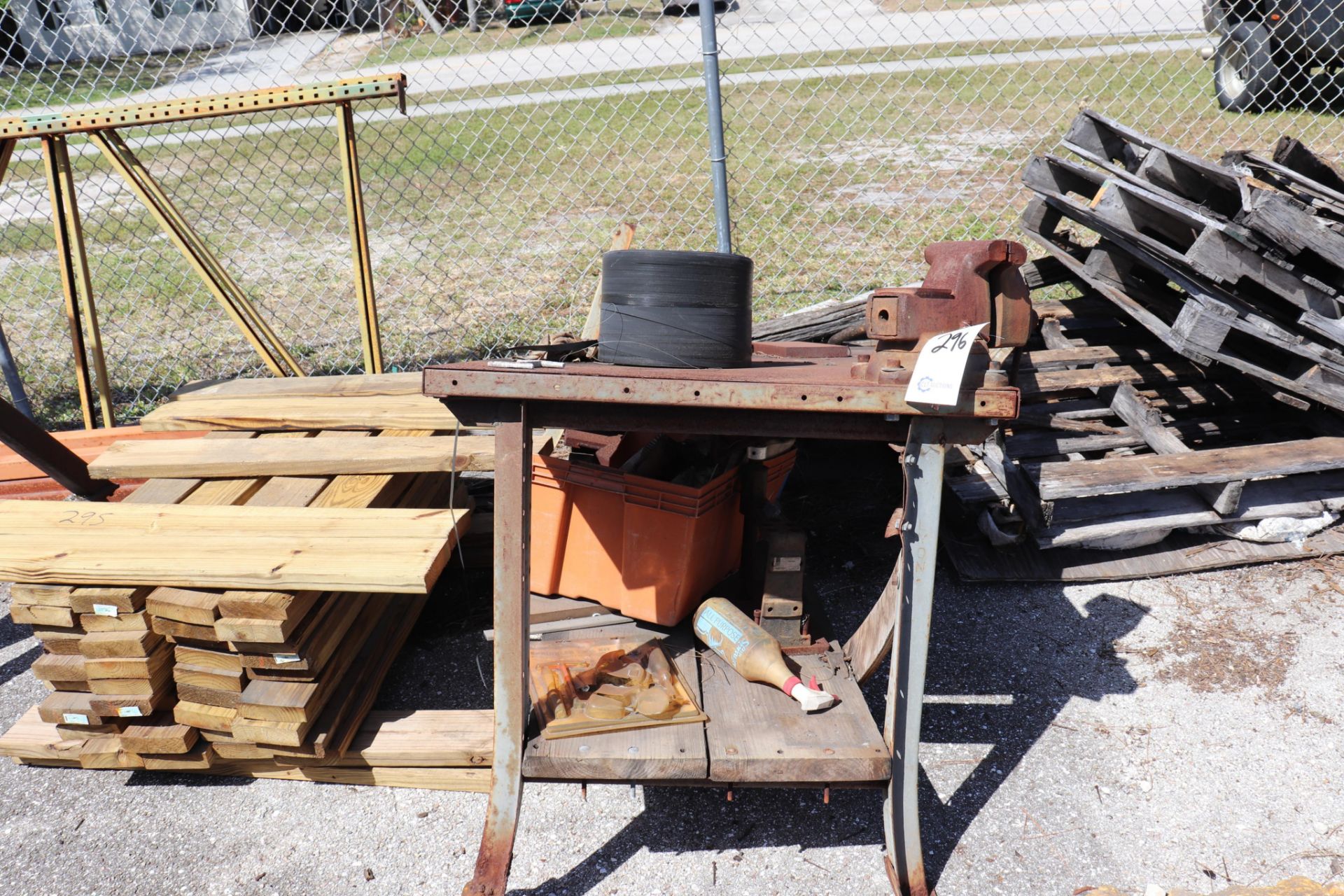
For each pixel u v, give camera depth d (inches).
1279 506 133.9
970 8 590.9
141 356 217.9
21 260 295.3
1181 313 130.2
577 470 102.8
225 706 94.6
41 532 99.9
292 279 261.7
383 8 374.3
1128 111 380.5
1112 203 140.2
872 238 260.2
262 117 490.3
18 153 439.5
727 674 98.0
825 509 148.9
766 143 384.8
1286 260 123.8
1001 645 120.4
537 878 90.1
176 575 91.4
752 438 106.7
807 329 165.6
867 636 98.5
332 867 91.9
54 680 97.0
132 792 101.3
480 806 99.0
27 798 100.3
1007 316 74.7
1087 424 146.9
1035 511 125.0
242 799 100.2
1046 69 463.5
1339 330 124.6
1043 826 94.7
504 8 398.0
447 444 120.6
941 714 109.4
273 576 90.3
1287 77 338.3
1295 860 90.1
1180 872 89.4
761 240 263.7
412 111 454.6
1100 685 113.3
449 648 122.0
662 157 376.2
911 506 79.4
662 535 100.0
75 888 89.8
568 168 368.2
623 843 93.9
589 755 84.6
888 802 87.5
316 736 95.2
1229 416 153.5
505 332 216.4
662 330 82.0
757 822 96.3
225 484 117.1
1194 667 115.3
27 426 123.5
